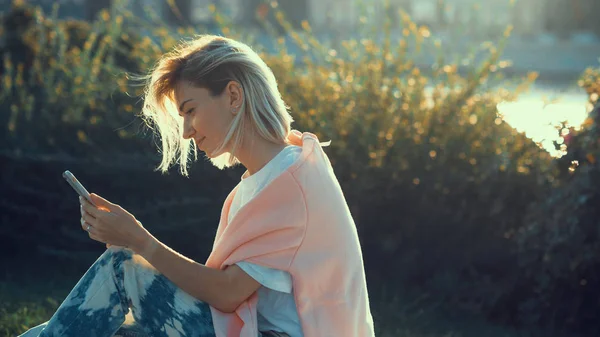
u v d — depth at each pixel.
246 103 2.70
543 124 5.34
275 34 6.63
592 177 4.77
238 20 26.44
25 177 5.61
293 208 2.66
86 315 2.60
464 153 5.41
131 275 2.64
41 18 6.36
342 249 2.72
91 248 5.66
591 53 22.02
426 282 5.30
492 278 5.24
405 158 5.36
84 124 5.63
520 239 4.98
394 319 4.91
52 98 5.78
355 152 5.39
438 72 5.87
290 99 5.63
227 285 2.67
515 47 22.62
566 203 4.85
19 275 5.45
